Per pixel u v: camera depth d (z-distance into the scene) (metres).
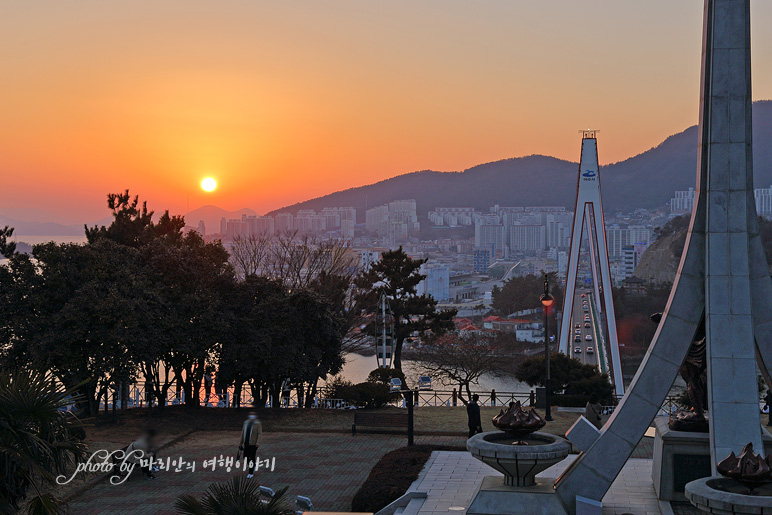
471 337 80.25
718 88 17.98
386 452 28.31
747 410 17.50
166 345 36.16
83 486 23.62
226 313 37.72
